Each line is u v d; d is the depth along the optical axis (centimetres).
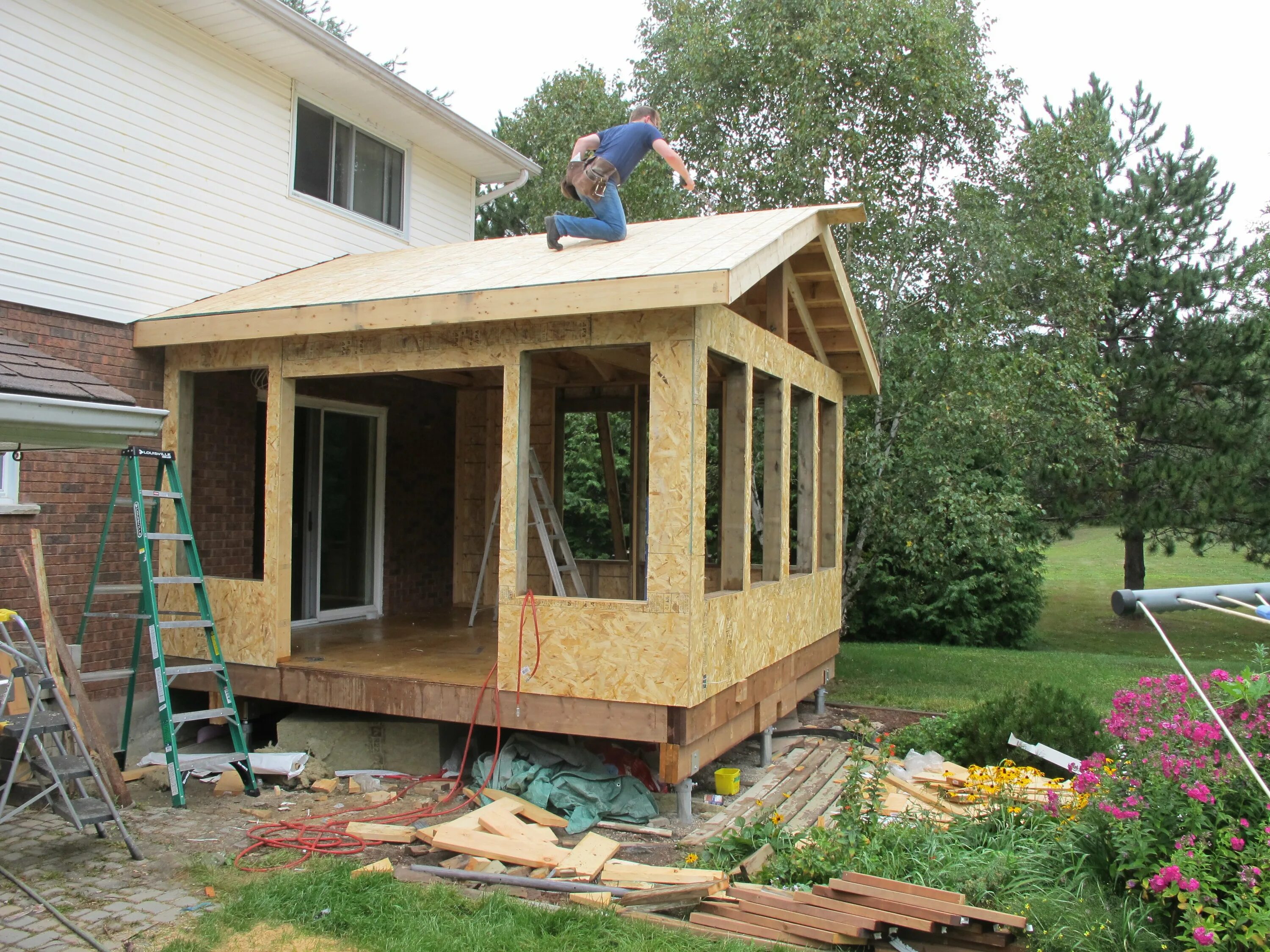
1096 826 456
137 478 626
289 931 411
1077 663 1269
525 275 614
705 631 584
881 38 1246
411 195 1107
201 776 665
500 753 634
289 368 698
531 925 415
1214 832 406
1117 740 629
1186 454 1730
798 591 803
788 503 765
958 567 1563
